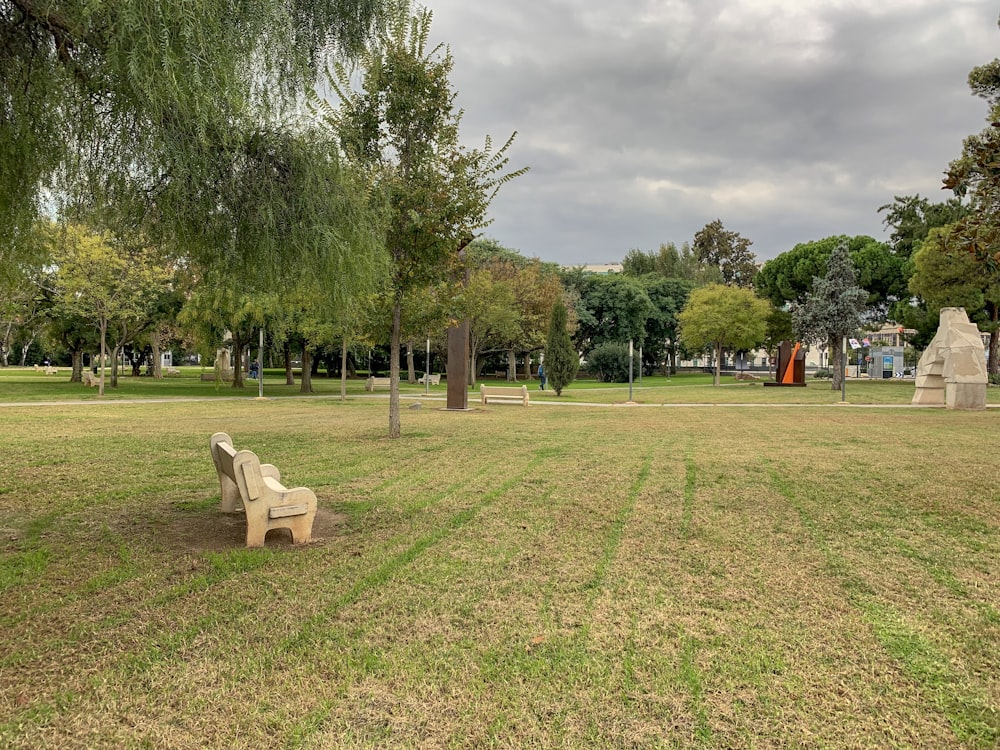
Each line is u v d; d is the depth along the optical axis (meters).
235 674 3.16
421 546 5.32
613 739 2.65
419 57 11.11
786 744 2.62
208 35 4.15
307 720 2.78
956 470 8.91
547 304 45.25
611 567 4.79
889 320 46.19
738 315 39.19
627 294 56.84
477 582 4.46
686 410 21.12
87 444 11.59
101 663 3.26
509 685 3.07
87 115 4.66
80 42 4.33
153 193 5.10
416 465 9.41
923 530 5.85
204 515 6.36
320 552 5.13
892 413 19.19
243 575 4.58
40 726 2.72
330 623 3.76
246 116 4.67
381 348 47.84
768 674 3.18
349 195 5.82
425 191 10.73
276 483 5.83
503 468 9.15
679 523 6.08
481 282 37.47
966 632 3.67
